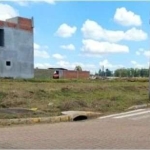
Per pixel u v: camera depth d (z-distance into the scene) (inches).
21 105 676.1
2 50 1956.2
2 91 780.6
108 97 852.6
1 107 647.8
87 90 949.2
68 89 916.0
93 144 342.3
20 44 2069.4
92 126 478.3
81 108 677.9
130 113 646.5
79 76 3006.9
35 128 457.7
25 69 2091.5
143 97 896.3
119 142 352.8
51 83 1254.3
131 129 446.9
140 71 3341.5
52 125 492.1
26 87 948.0
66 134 403.2
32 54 2145.7
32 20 2153.1
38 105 681.0
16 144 340.2
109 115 625.0
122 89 1059.3
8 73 1978.3
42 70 2758.4
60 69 2938.0
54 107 658.8
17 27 2058.3
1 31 1980.8
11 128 457.7
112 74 3496.6
